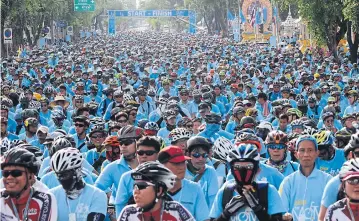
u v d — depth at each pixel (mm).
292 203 9867
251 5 87938
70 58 60500
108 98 23828
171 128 17469
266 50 67438
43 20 90250
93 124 15383
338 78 35062
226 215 8258
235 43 90812
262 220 8203
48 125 19875
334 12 48688
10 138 17094
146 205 7445
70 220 8852
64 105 23062
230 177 10227
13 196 7891
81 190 8953
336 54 51969
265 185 8242
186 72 43531
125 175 9695
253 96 23594
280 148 11148
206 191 10344
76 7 92438
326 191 8906
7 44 68375
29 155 7852
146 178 7414
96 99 27500
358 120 17844
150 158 9797
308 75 35062
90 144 14242
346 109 24438
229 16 110250
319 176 9867
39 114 21203
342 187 8234
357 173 7680
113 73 41062
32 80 36656
